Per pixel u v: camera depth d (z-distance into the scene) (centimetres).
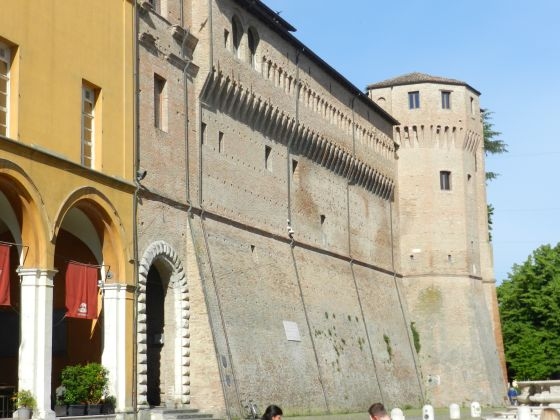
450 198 8444
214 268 4919
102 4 4088
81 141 3850
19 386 3450
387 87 8575
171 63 4762
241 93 5444
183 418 4172
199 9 5088
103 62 4059
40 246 3525
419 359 8150
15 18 3469
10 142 3366
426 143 8481
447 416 6581
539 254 10056
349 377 6512
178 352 4575
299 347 5791
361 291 7250
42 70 3609
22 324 3481
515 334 10038
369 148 7738
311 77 6575
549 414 1545
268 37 5897
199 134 4972
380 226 7962
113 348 3994
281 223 5978
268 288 5584
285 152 6150
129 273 4116
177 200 4681
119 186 4097
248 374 5000
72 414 3725
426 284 8294
